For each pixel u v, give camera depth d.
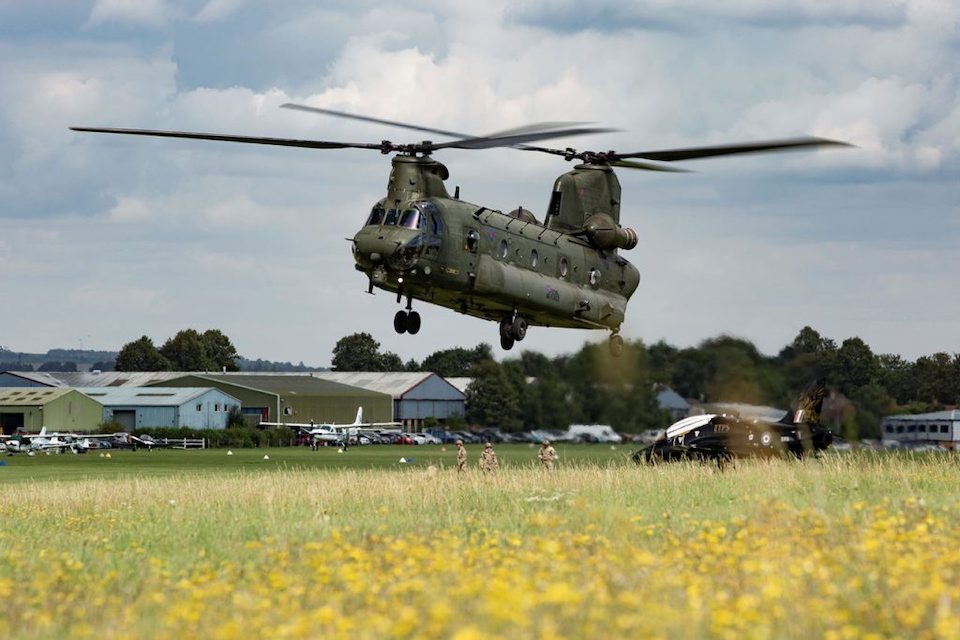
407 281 76.75
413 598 24.36
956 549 29.08
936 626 19.98
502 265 81.50
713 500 50.94
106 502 63.34
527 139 62.62
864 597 23.44
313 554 32.19
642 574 25.52
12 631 23.94
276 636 20.97
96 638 22.53
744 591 24.20
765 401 86.44
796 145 62.69
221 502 58.94
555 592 20.58
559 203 90.31
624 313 95.00
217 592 24.73
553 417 96.06
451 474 74.06
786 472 60.28
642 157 75.12
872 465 64.56
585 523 39.75
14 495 71.62
